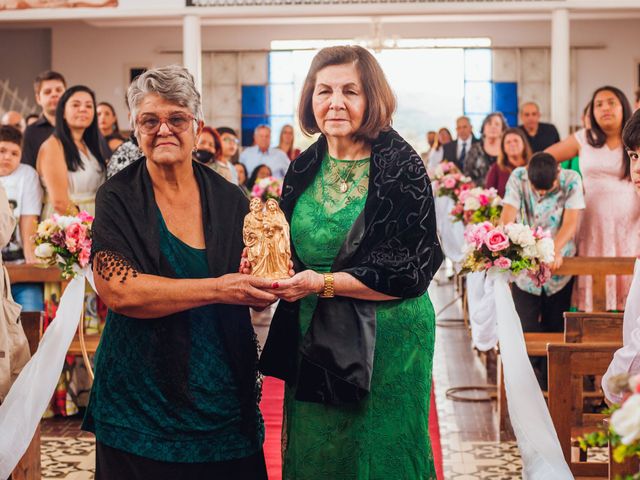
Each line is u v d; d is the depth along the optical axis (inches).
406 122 740.7
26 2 426.0
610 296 264.7
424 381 127.1
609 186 267.9
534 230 203.8
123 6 423.8
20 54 709.3
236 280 112.6
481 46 716.7
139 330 116.0
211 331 117.3
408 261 121.1
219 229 119.0
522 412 160.6
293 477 128.5
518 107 716.0
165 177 118.3
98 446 117.2
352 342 121.8
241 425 118.4
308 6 411.5
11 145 245.3
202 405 115.8
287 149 582.9
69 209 215.8
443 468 205.0
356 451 125.1
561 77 413.1
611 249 268.1
